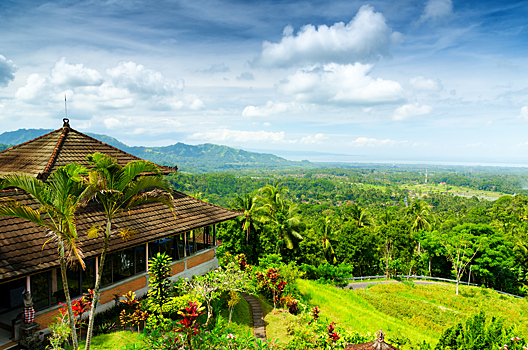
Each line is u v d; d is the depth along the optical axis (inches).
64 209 350.6
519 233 2571.4
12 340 417.7
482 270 1696.6
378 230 2055.9
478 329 516.1
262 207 1507.1
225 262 876.6
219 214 772.0
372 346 395.9
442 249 1852.9
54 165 557.9
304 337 578.2
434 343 793.6
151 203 668.1
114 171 371.9
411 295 1402.6
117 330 497.7
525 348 450.0
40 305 466.3
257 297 810.8
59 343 421.7
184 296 558.6
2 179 337.1
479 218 3051.2
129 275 592.7
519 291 1701.5
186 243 729.6
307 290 1110.4
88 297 490.9
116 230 543.5
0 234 426.9
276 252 1537.9
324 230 1907.0
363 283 1653.5
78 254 355.3
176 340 434.9
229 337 478.0
